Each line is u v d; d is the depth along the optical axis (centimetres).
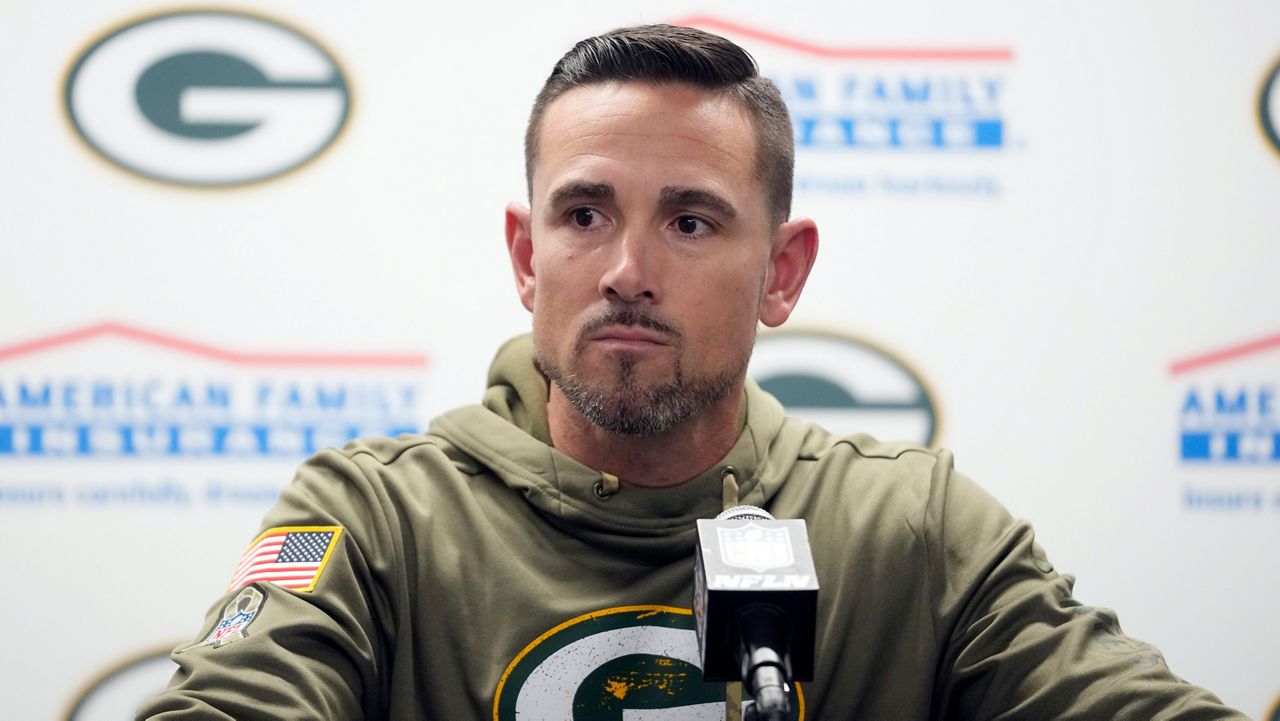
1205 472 485
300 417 483
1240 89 486
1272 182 486
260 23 487
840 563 300
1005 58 489
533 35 489
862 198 490
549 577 293
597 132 276
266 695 248
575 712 279
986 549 304
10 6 480
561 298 276
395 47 487
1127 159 487
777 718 189
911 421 489
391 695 284
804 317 492
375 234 486
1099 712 271
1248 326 486
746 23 489
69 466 477
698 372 275
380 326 485
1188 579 484
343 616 271
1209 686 483
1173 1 487
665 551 296
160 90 483
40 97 480
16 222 478
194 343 482
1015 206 489
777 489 311
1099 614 292
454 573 289
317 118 486
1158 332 486
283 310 483
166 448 480
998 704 287
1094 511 486
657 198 272
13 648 473
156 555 479
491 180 487
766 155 290
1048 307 489
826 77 490
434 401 485
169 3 484
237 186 484
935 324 489
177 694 244
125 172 482
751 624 204
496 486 306
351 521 290
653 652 284
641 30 298
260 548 287
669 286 272
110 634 477
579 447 305
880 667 296
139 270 481
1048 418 488
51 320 478
